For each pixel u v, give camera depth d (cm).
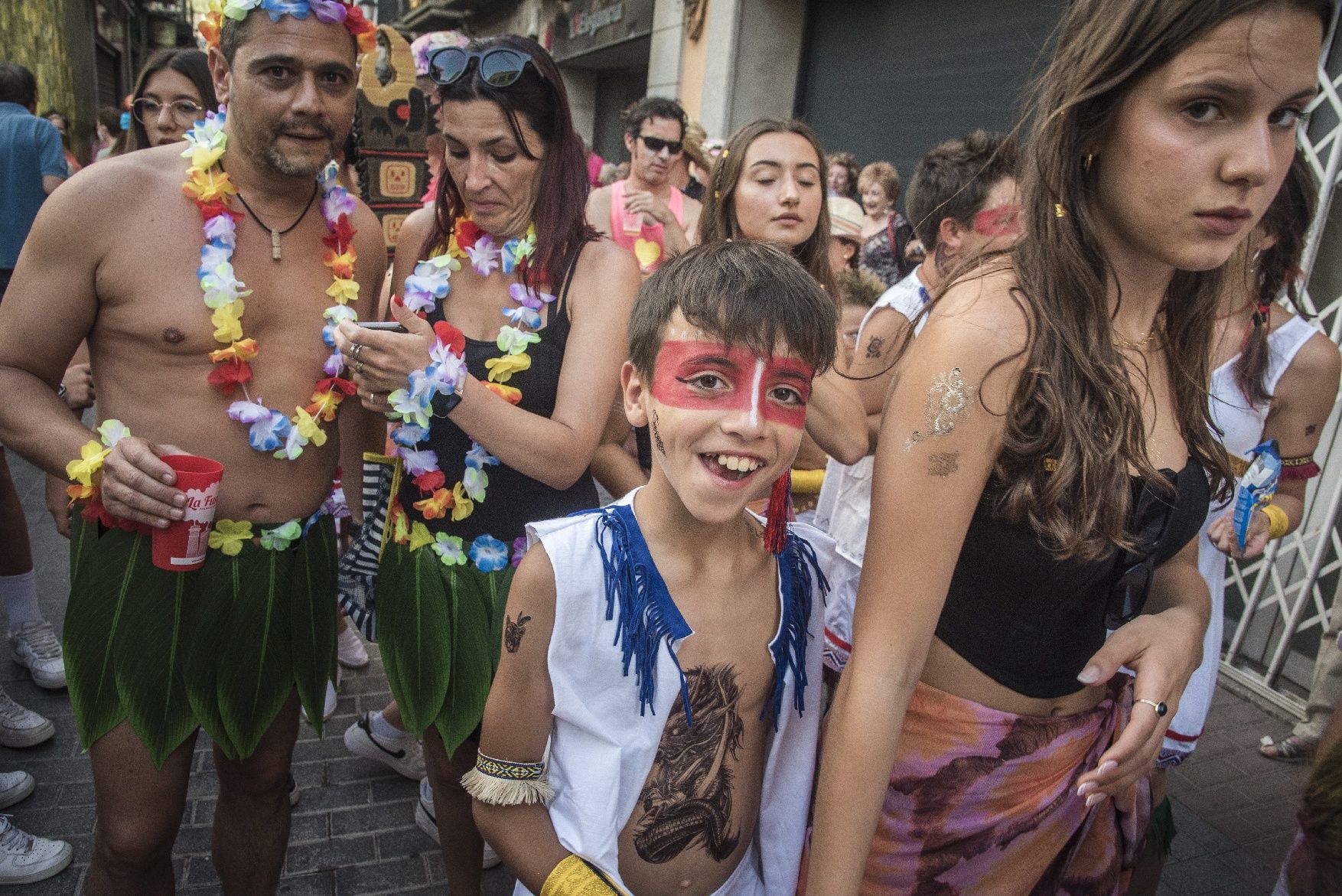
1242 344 221
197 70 343
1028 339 119
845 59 839
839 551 175
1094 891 151
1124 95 113
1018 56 625
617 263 204
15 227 563
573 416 194
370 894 250
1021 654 136
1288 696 378
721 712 136
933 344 121
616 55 1312
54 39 1380
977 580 134
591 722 131
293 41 175
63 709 317
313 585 205
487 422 184
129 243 180
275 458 196
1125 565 132
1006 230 213
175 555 175
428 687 204
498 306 207
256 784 205
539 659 131
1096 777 124
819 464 285
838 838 120
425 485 201
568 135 201
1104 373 121
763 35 882
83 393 244
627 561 129
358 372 182
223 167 191
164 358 186
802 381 125
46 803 272
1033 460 122
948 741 138
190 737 187
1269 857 283
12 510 318
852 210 483
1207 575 230
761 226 254
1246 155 107
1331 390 235
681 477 125
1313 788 110
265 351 195
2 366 178
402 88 319
